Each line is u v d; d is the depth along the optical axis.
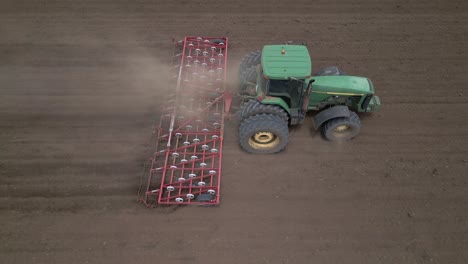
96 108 9.27
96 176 7.87
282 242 6.83
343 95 8.21
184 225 7.07
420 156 8.25
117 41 11.30
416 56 10.81
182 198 7.42
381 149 8.41
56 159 8.14
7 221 7.08
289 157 8.27
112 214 7.23
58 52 10.86
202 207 7.36
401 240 6.86
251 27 11.88
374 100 8.63
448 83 9.98
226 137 8.64
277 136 7.77
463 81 10.02
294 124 8.44
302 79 7.33
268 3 12.89
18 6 12.59
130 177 7.88
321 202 7.45
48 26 11.79
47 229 6.98
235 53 10.88
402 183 7.75
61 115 9.09
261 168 8.06
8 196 7.46
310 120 8.98
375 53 10.94
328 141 8.59
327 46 11.20
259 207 7.36
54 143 8.47
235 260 6.57
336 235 6.94
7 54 10.75
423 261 6.58
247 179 7.85
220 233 6.95
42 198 7.45
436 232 6.97
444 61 10.64
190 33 11.59
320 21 12.11
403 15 12.31
